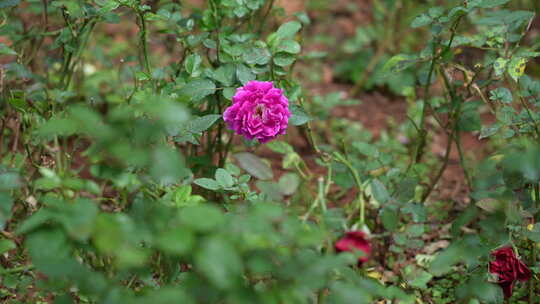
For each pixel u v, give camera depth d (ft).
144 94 6.16
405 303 6.03
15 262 6.25
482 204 5.98
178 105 5.20
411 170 6.72
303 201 6.63
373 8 10.18
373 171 6.58
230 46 6.55
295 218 5.50
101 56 7.63
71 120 5.24
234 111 6.06
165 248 5.05
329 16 10.48
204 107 6.82
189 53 6.64
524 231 5.94
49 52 7.50
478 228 6.77
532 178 5.74
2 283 6.23
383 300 6.15
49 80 7.34
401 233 6.00
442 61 6.51
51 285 5.54
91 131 5.25
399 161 7.48
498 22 6.39
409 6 8.90
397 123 8.15
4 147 6.97
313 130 7.83
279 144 6.63
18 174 5.55
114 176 5.46
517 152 5.86
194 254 5.08
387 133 8.02
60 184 5.39
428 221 7.00
